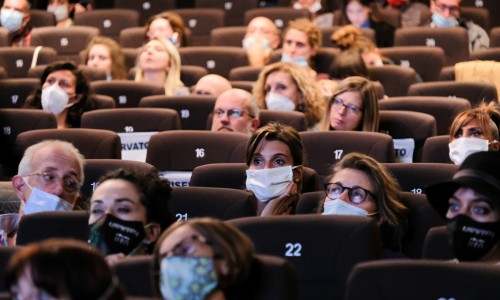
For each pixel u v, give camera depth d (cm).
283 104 986
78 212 574
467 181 508
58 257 367
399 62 1258
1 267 493
